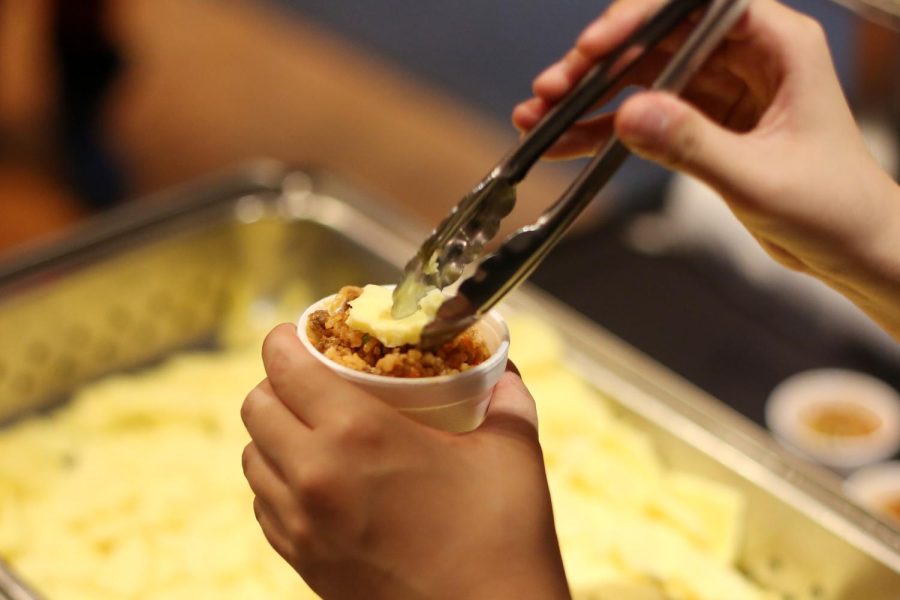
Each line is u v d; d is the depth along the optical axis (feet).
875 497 4.20
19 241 6.80
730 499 3.72
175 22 9.93
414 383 1.90
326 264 4.81
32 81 8.41
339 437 1.81
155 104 8.67
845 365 4.85
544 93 2.81
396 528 1.85
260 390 1.94
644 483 3.89
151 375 4.70
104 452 4.14
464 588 1.86
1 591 2.99
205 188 4.83
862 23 4.84
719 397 4.64
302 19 10.08
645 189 5.82
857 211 2.35
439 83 9.09
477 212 2.12
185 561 3.58
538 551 1.91
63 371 4.51
